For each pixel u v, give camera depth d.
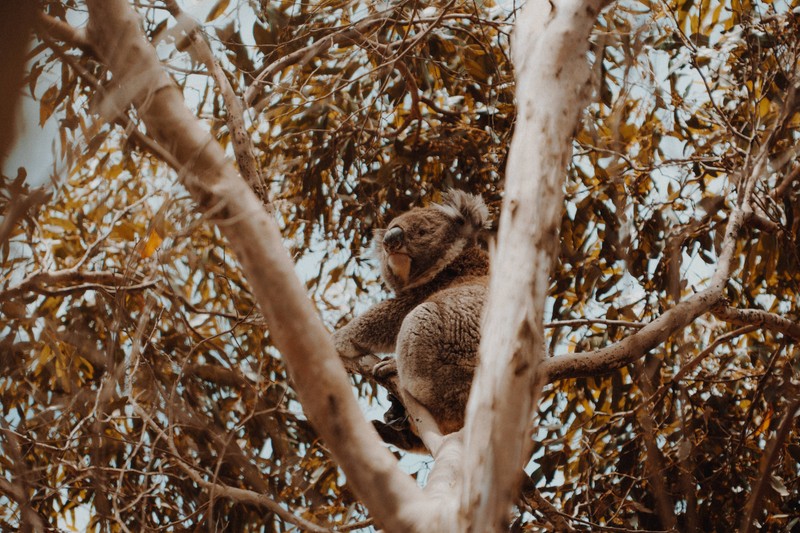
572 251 5.59
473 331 4.87
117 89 2.53
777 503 5.08
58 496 4.66
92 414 3.91
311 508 3.62
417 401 4.79
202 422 3.45
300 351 2.32
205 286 5.14
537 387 2.46
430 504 2.36
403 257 5.57
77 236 5.82
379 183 6.02
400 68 5.68
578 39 2.92
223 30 4.50
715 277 4.27
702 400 5.26
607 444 5.31
